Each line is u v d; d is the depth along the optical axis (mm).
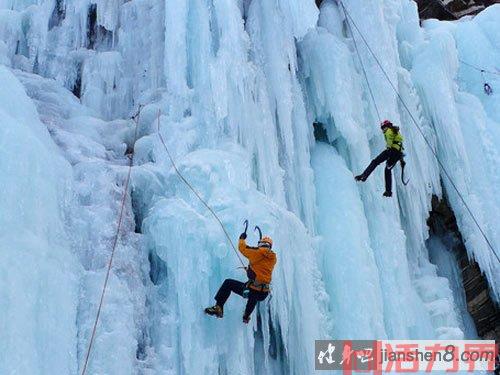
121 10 8891
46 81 7977
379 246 8258
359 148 8656
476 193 10320
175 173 6465
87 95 8234
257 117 7562
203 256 5680
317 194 8195
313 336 6305
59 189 5387
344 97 8625
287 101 7961
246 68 7543
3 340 3979
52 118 7133
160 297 5875
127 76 8531
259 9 8406
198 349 5465
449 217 10805
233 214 5980
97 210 5797
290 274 6203
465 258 10648
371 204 8516
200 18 7469
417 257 9562
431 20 13789
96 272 5332
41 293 4457
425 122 10188
